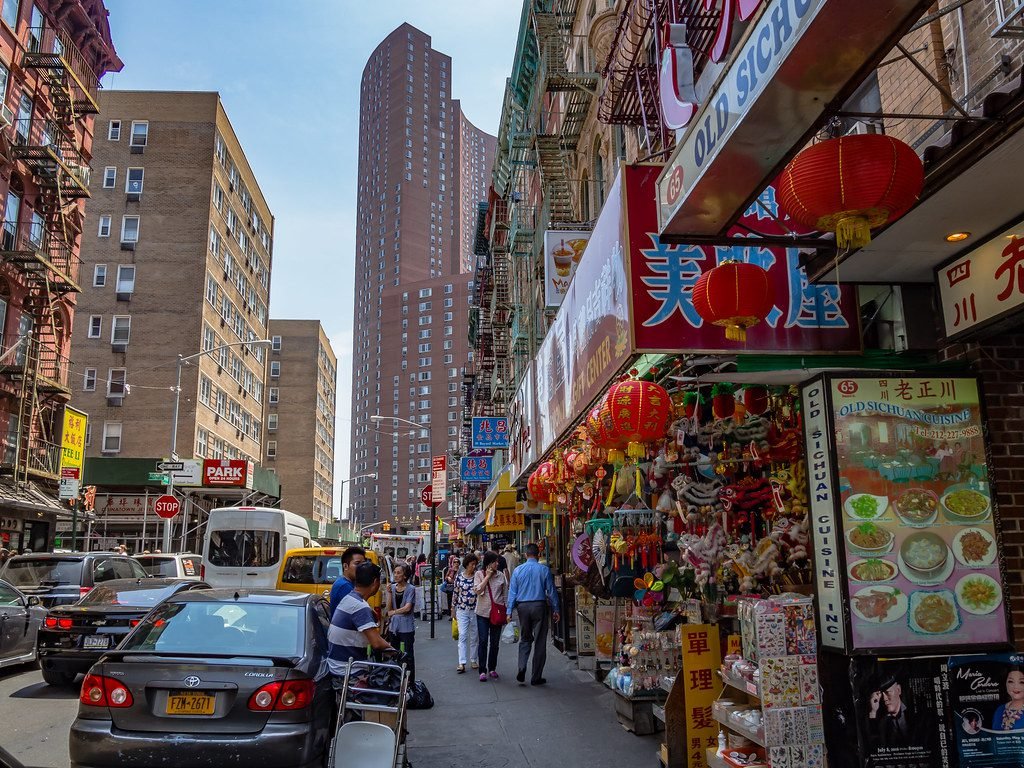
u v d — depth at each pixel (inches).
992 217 173.3
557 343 434.9
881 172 132.9
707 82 242.4
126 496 1488.7
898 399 195.6
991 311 183.3
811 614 194.2
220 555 645.9
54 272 1035.9
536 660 391.2
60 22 1104.2
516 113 1011.9
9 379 976.9
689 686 233.8
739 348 222.4
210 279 1834.4
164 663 199.8
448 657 514.6
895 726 179.2
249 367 2242.9
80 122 1164.5
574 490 402.3
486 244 1672.0
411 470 5762.8
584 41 715.4
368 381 6318.9
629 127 507.8
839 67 120.3
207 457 1803.6
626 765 247.9
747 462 246.4
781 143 143.5
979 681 182.5
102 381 1706.4
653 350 222.7
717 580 240.4
